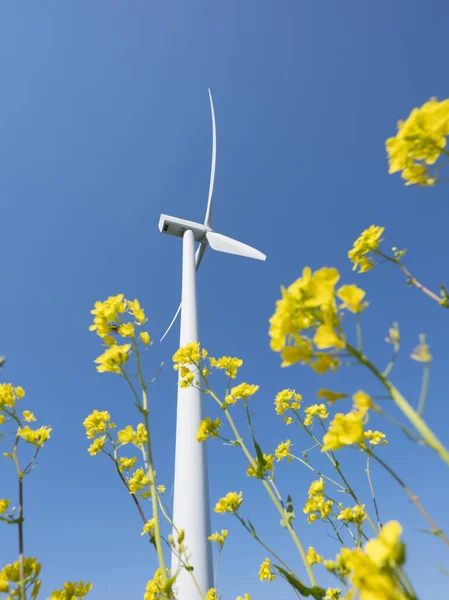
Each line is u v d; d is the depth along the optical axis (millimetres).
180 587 7383
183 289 15359
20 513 3273
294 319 1831
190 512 9281
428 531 1595
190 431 10609
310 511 5539
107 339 3848
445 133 2436
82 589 3148
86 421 6066
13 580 3033
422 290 3730
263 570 5406
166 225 19406
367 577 1341
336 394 1685
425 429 1482
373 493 5234
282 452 7355
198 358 5805
